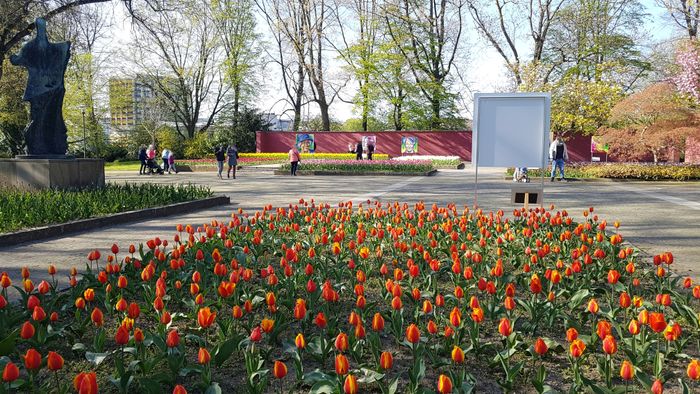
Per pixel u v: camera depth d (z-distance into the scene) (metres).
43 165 13.85
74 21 24.84
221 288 4.21
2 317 4.25
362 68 48.97
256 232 6.60
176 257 5.68
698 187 19.98
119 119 53.81
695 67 23.55
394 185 21.45
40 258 7.82
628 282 6.18
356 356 3.88
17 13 22.17
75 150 49.41
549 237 7.71
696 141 25.17
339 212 9.27
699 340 4.27
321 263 6.21
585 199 15.73
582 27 44.34
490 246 7.97
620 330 4.18
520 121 9.90
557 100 33.03
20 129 38.91
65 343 4.38
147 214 12.15
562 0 41.62
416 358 3.62
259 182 23.84
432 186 20.81
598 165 26.45
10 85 31.48
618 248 6.76
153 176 29.33
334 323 4.34
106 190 14.35
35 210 10.22
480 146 10.07
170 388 3.60
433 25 47.97
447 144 46.50
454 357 3.08
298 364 3.50
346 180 24.73
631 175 23.03
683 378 3.79
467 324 4.54
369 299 5.63
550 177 24.34
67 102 47.94
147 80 50.97
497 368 3.95
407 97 50.56
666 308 5.32
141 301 5.38
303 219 9.53
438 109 51.31
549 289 5.04
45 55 15.16
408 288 5.58
